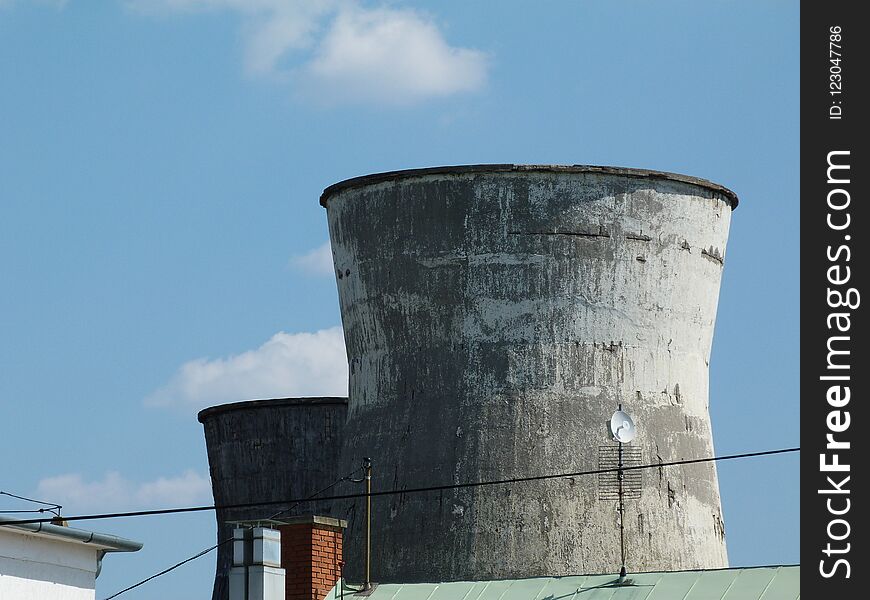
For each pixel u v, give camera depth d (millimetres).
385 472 106750
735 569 72000
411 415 106750
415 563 104312
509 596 74188
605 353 106188
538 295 105750
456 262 106312
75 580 74938
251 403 139500
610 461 104812
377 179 108500
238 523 76438
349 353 111812
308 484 137375
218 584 135250
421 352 107188
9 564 72250
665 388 107750
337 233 111688
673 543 105375
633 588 72438
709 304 111125
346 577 105438
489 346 105750
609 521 104125
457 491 104562
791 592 70000
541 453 104438
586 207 106500
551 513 103875
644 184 107688
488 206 106062
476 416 105188
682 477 107000
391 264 107938
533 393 105250
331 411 139000
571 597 73000
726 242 113062
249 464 138750
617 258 106750
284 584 73688
